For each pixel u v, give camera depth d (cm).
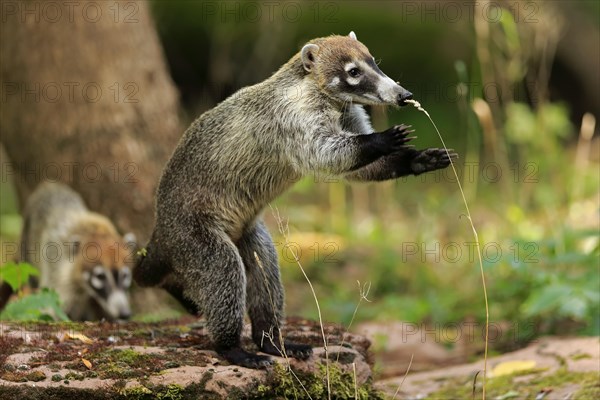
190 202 857
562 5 2553
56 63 1371
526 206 1644
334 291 1490
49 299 1003
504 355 1080
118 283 1321
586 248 1358
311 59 877
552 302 1052
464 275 1423
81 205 1401
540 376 958
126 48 1392
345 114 901
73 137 1380
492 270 1277
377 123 1783
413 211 1914
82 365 752
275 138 862
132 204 1385
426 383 1016
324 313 1378
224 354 799
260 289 863
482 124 1558
